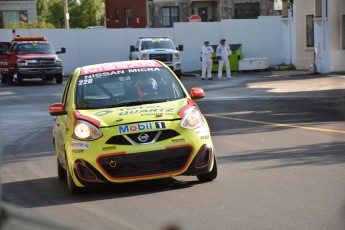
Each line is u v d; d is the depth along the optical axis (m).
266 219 6.81
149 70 10.41
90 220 7.30
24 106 26.77
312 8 42.34
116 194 8.89
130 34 49.34
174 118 8.91
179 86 10.19
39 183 10.39
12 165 12.70
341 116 18.30
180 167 8.77
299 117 18.47
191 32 49.41
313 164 10.40
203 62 39.69
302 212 7.05
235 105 23.30
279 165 10.50
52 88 36.66
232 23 49.28
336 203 7.42
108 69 10.46
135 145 8.62
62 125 9.75
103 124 8.80
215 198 8.12
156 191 8.89
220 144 13.80
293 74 38.56
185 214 7.30
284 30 47.59
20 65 39.12
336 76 33.78
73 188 9.02
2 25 64.69
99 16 86.81
